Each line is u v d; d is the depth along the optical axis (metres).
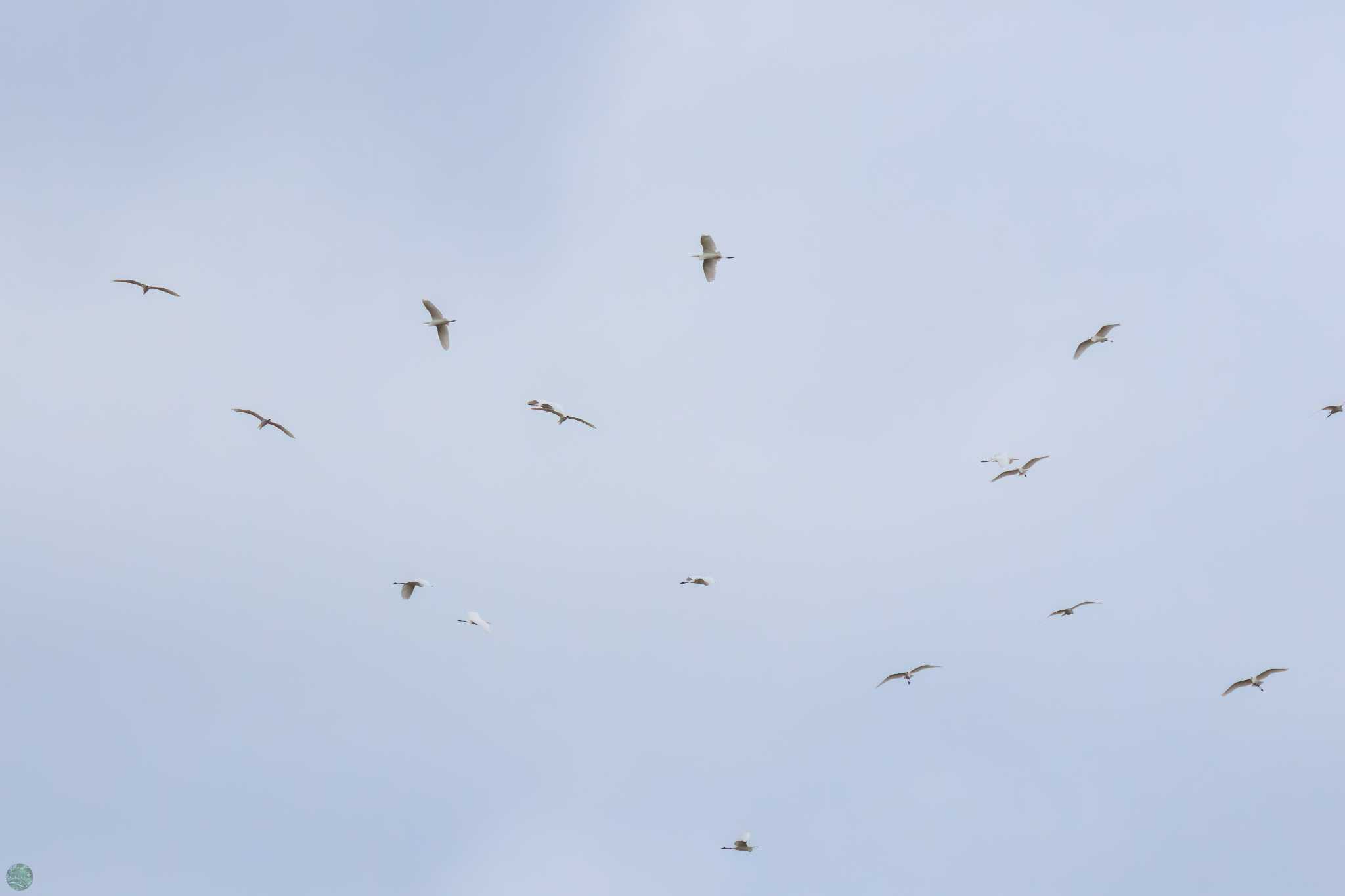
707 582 86.75
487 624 76.94
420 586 77.31
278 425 73.44
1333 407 85.12
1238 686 84.38
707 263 76.50
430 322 78.12
